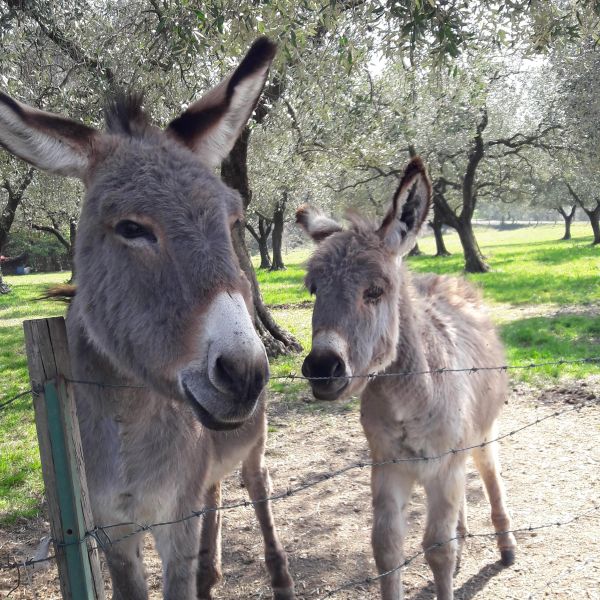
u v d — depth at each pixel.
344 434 6.36
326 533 4.41
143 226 1.91
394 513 3.14
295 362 9.30
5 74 6.73
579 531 4.13
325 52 6.62
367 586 3.75
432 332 3.34
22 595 3.77
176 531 2.60
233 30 5.28
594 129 16.42
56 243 45.78
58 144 2.11
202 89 7.35
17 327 15.98
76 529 1.94
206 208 1.93
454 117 18.80
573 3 6.57
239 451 3.39
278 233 31.16
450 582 3.13
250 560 4.12
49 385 1.90
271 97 9.04
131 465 2.40
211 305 1.83
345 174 19.52
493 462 3.91
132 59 7.45
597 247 29.23
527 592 3.53
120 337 2.02
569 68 14.70
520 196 28.66
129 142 2.15
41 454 1.93
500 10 5.91
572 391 7.00
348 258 2.95
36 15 7.09
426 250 42.88
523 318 11.80
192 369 1.83
